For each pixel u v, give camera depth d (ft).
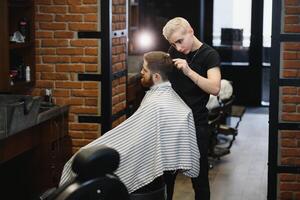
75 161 6.35
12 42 15.34
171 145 10.61
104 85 15.93
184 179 18.37
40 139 14.66
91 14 15.75
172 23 12.01
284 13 14.64
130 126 10.53
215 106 19.62
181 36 11.92
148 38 27.09
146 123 10.54
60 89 16.19
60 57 16.08
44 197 9.04
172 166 10.62
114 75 16.38
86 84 16.05
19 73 15.90
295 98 14.88
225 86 21.09
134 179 10.48
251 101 31.35
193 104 12.12
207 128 12.29
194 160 11.03
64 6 15.87
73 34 15.94
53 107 15.10
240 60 31.19
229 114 22.89
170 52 12.61
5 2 14.32
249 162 20.43
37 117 13.76
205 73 12.17
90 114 16.12
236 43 31.04
